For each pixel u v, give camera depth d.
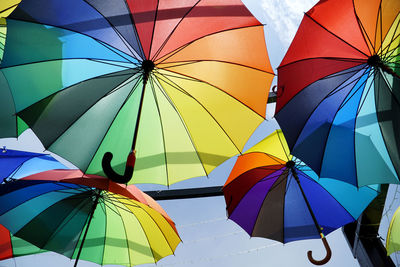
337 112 2.30
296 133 2.22
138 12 2.15
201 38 2.22
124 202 2.87
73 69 2.22
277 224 2.94
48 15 2.05
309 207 2.72
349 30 2.18
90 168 2.12
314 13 2.25
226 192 2.91
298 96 2.29
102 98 2.30
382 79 2.23
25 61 2.03
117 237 2.94
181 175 2.34
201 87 2.38
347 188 2.85
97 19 2.14
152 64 2.25
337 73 2.28
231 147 2.33
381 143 2.21
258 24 2.17
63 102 2.15
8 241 2.75
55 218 2.76
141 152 2.36
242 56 2.26
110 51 2.26
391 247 2.43
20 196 2.62
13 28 2.00
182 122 2.43
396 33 2.12
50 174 2.49
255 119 2.32
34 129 2.02
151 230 2.92
